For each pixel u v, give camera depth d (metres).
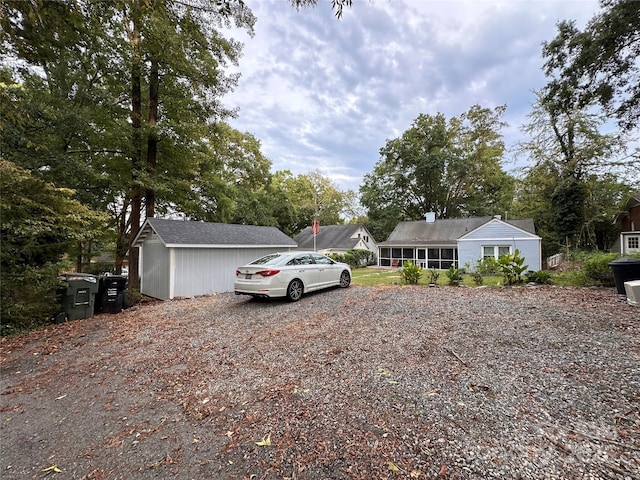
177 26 8.82
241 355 4.14
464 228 22.34
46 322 6.50
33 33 5.93
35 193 6.04
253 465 2.03
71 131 8.30
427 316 5.46
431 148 27.53
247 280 7.36
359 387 2.99
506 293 7.53
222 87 11.03
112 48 8.86
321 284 8.38
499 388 2.79
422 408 2.55
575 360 3.29
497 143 26.97
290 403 2.80
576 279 8.64
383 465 1.93
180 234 10.33
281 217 28.33
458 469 1.84
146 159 11.26
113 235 13.04
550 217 18.69
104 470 2.08
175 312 7.30
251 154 22.98
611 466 1.78
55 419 2.82
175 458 2.16
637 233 19.45
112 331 5.87
